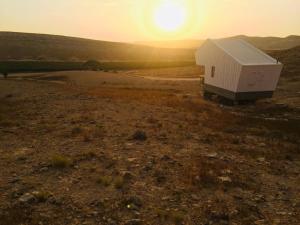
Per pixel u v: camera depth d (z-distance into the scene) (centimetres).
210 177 888
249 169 999
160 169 940
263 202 763
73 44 19750
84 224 628
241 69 2477
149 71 8456
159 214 673
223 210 704
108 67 9506
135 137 1282
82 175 880
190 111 2116
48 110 1981
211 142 1302
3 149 1115
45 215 657
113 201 728
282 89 3756
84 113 1856
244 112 2453
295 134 1622
